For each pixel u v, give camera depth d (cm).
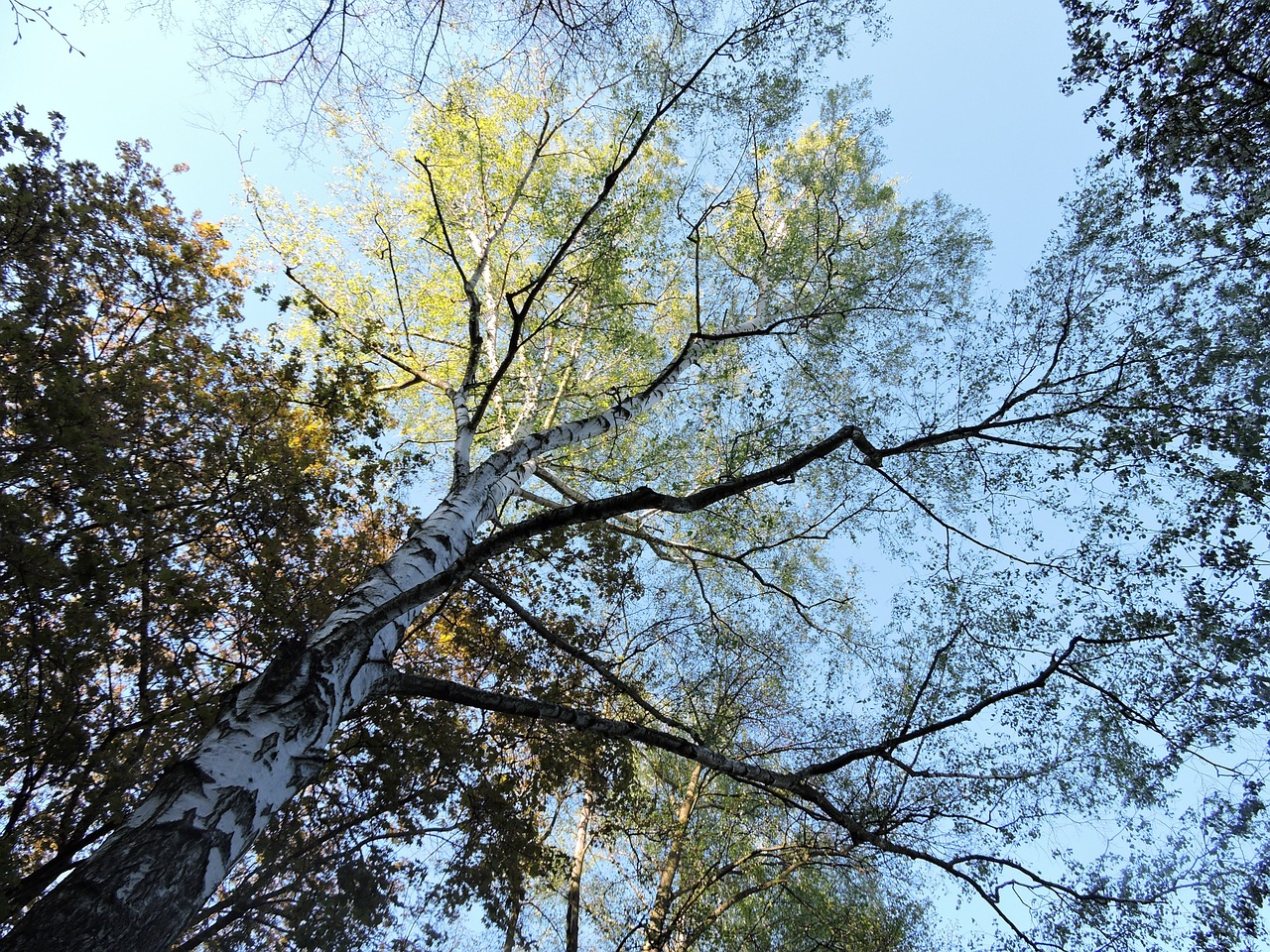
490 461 554
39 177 526
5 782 470
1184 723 575
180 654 552
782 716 894
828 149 1177
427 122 907
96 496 460
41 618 481
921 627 723
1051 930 523
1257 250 597
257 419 587
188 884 257
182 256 635
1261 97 545
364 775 623
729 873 844
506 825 631
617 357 1059
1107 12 570
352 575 666
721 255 1081
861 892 855
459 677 715
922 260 1105
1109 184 669
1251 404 585
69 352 482
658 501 420
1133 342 642
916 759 629
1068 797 605
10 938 223
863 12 757
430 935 601
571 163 1033
